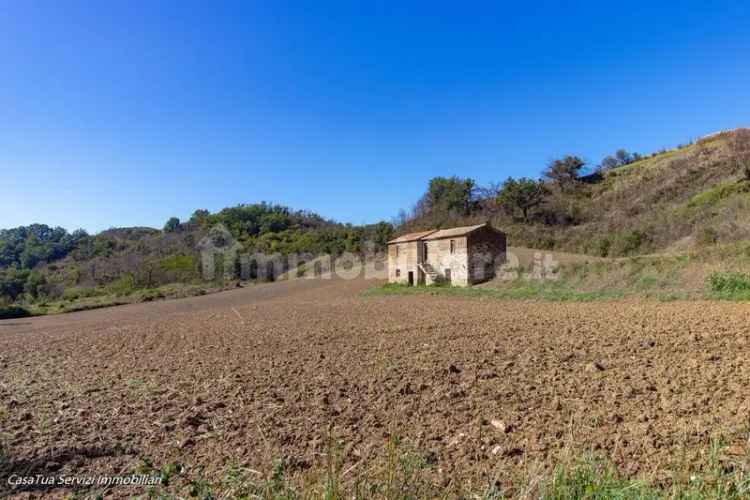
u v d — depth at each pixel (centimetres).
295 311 2681
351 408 772
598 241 4247
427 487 444
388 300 3134
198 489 452
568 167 7612
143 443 638
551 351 1172
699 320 1515
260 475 474
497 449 566
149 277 6191
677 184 5453
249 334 1767
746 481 395
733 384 812
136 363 1279
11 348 1753
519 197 6425
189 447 617
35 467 562
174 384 992
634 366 985
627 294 2347
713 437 569
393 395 838
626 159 8331
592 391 815
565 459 454
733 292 2053
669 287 2369
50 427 723
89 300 4681
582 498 386
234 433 661
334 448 588
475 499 426
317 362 1162
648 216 4741
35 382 1089
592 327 1506
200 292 5178
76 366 1285
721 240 3041
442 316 2025
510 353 1171
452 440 611
